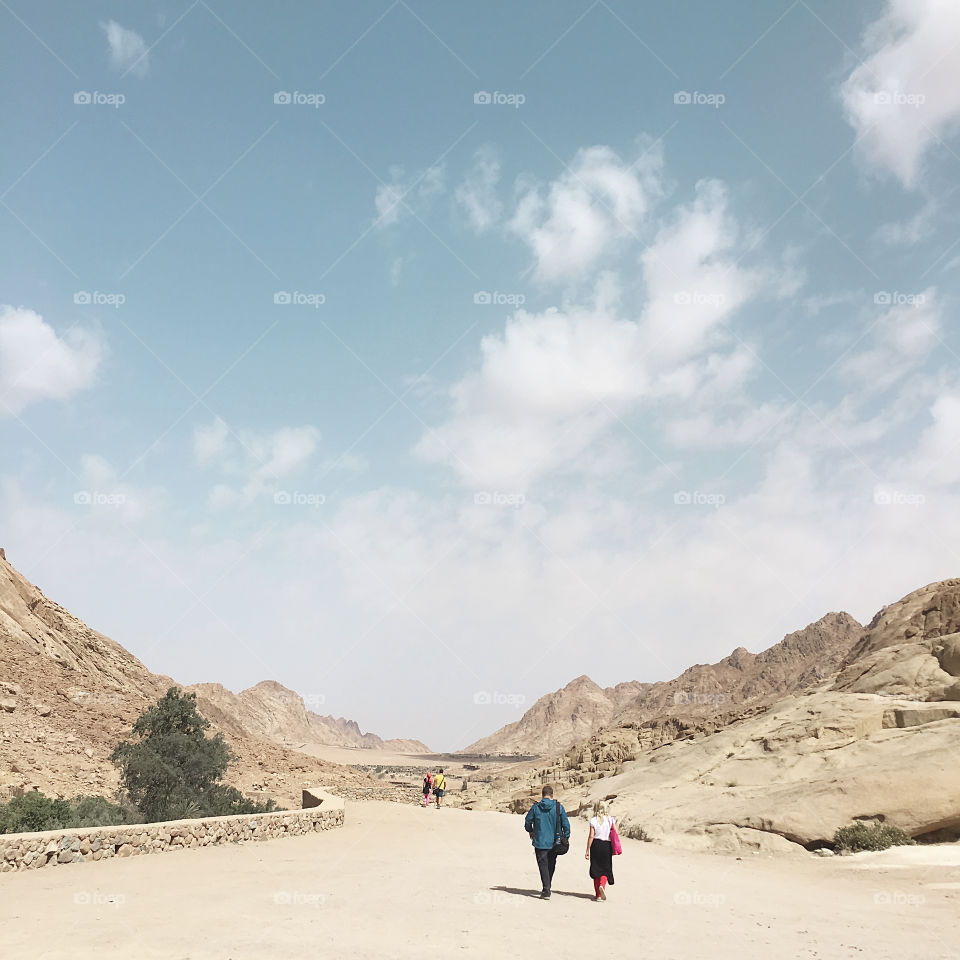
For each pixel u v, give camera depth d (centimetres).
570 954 1012
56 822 2214
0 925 1072
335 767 6694
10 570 5778
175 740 2898
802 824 2319
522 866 1970
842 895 1662
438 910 1296
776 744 3059
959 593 3788
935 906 1523
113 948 952
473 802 5694
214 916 1176
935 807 2256
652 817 2773
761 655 15212
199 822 2091
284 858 1980
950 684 3083
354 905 1319
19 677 4475
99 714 4472
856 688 3391
